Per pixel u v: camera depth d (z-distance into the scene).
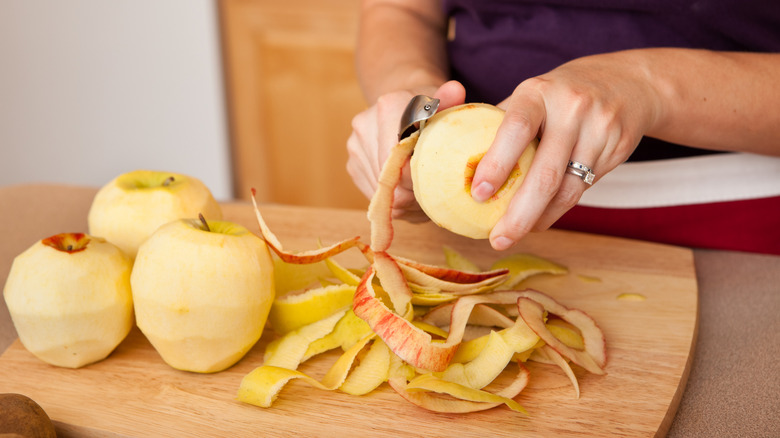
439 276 0.75
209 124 2.13
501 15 0.95
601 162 0.68
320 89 2.01
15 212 0.96
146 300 0.69
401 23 1.02
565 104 0.66
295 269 0.77
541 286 0.82
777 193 0.88
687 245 0.93
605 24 0.89
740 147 0.80
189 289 0.68
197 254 0.68
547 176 0.65
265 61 2.02
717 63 0.75
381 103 0.73
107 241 0.74
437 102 0.65
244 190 2.22
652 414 0.67
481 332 0.74
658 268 0.85
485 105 0.67
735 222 0.90
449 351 0.68
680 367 0.72
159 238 0.70
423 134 0.66
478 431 0.66
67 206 0.98
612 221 0.94
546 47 0.92
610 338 0.75
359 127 0.77
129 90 2.14
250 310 0.69
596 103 0.66
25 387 0.70
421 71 0.90
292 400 0.69
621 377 0.71
